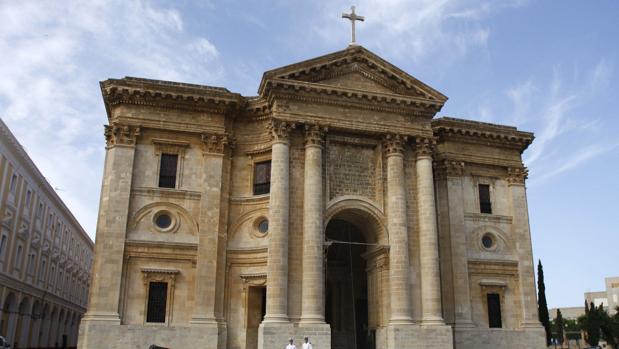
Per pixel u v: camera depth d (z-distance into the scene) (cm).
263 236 3925
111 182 3806
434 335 3738
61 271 7750
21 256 5812
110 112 4188
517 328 4375
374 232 4097
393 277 3844
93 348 3478
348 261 4809
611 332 8119
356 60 4159
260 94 4084
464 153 4634
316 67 4009
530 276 4500
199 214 3916
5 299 5409
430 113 4222
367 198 4050
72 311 8644
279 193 3753
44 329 6981
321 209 3812
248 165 4153
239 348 3775
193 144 4059
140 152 3959
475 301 4344
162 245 3803
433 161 4531
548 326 5322
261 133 4175
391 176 4041
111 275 3647
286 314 3572
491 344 4228
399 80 4194
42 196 6488
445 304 4288
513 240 4591
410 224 4047
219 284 3831
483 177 4694
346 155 4106
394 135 4106
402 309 3766
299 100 3972
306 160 3894
